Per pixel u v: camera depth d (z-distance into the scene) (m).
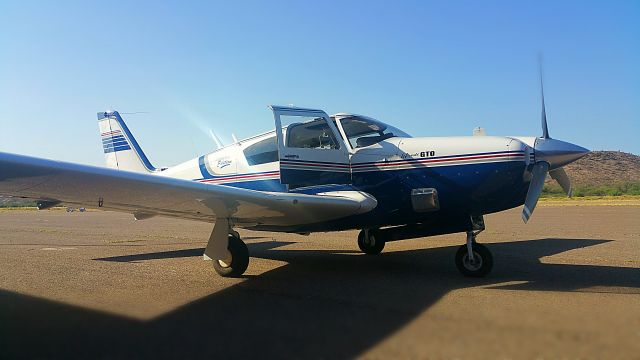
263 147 6.47
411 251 7.60
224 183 6.80
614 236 9.15
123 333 3.18
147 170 9.05
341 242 9.19
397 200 5.66
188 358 2.66
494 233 10.20
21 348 2.87
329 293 4.43
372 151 5.82
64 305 4.05
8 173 3.49
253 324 3.35
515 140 5.30
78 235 11.59
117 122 9.42
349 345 2.81
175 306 3.98
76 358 2.68
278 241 9.44
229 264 5.46
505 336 2.91
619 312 3.48
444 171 5.45
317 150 5.80
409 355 2.61
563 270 5.58
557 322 3.21
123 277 5.52
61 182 3.79
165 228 13.85
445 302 3.92
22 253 7.93
